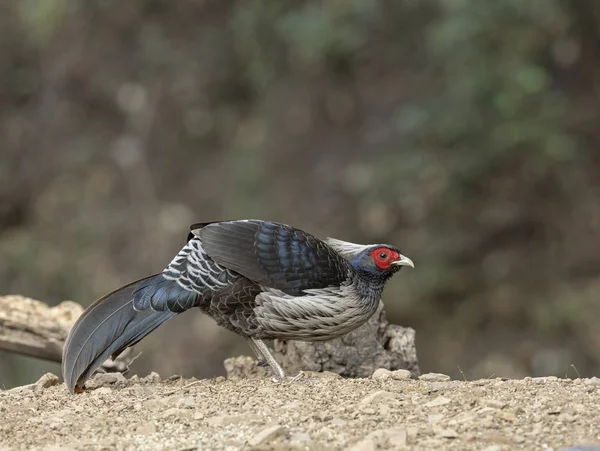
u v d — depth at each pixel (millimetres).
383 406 6500
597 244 16953
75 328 7504
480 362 15984
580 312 16125
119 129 20078
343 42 17859
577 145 17719
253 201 18078
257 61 19000
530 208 17266
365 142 18203
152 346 16422
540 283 16734
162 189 18984
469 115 16484
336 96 18766
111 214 18922
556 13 16516
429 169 16891
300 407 6625
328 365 8492
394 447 5785
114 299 7648
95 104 20438
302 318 7734
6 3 21984
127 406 6828
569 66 18375
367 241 17188
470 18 15797
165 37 20250
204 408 6695
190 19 20344
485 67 16156
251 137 19016
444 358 16125
